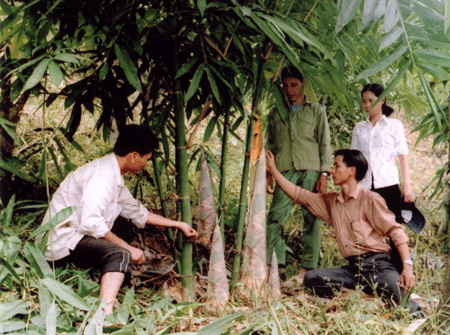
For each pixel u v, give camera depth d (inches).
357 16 115.6
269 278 116.6
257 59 124.7
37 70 93.6
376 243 119.0
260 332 91.8
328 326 94.7
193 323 92.7
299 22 113.3
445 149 263.4
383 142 134.4
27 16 113.9
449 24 99.0
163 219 112.5
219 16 106.6
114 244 97.9
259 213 115.8
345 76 152.4
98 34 116.8
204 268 133.1
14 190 140.4
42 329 76.7
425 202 215.2
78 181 99.8
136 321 87.7
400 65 147.3
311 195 129.2
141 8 108.3
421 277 142.0
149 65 117.3
